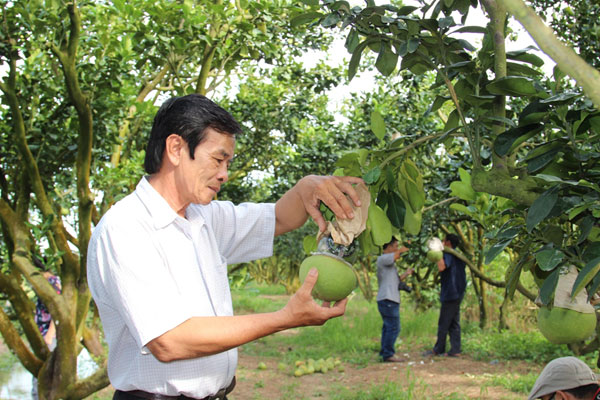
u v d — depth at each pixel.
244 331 1.45
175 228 1.76
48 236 5.14
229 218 2.09
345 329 10.98
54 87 4.70
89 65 4.49
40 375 4.75
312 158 8.84
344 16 1.55
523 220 1.72
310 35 5.93
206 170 1.68
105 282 1.61
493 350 8.34
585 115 1.33
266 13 4.65
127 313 1.55
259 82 8.38
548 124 1.42
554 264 1.29
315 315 1.47
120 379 1.77
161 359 1.52
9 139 4.94
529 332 9.41
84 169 4.33
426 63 1.67
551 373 2.37
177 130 1.66
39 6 3.90
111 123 4.96
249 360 8.79
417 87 7.05
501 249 1.43
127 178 5.23
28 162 4.52
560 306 1.61
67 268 4.81
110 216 1.66
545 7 3.74
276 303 17.89
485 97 1.47
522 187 1.43
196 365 1.75
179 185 1.72
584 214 1.47
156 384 1.72
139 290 1.55
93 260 1.67
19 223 4.83
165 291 1.58
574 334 1.60
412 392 6.32
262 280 26.73
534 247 1.65
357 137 8.60
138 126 6.15
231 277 5.67
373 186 1.68
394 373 7.44
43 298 4.60
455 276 8.27
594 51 3.57
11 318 6.19
